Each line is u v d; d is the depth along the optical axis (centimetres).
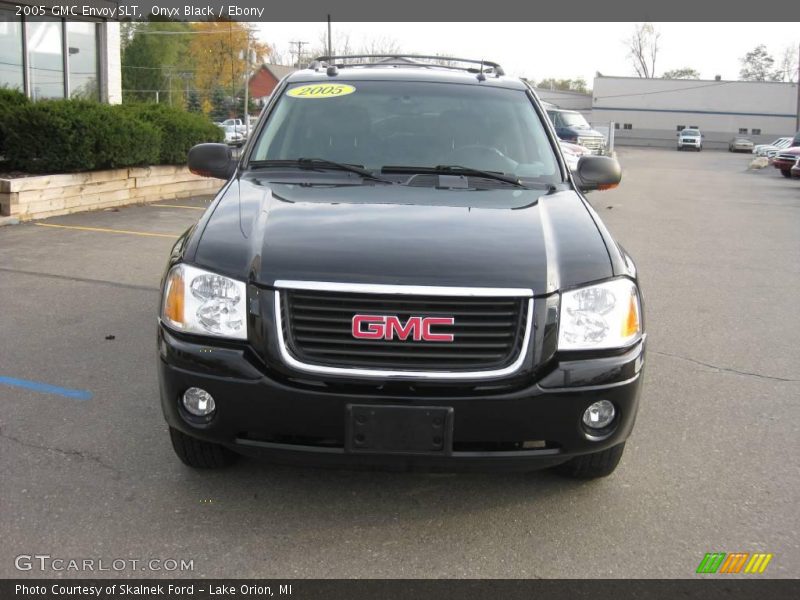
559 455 288
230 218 324
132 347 513
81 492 325
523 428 280
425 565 283
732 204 1636
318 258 287
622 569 283
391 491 334
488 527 309
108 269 733
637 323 301
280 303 280
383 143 410
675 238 1088
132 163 1159
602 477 346
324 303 278
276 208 331
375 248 292
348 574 276
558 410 280
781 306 696
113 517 307
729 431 411
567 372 281
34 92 1477
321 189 363
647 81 7156
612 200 1669
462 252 293
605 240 320
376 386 274
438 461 279
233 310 284
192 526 303
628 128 7288
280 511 316
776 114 6962
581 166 430
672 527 313
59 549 285
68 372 465
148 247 843
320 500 325
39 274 707
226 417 283
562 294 287
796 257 950
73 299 627
